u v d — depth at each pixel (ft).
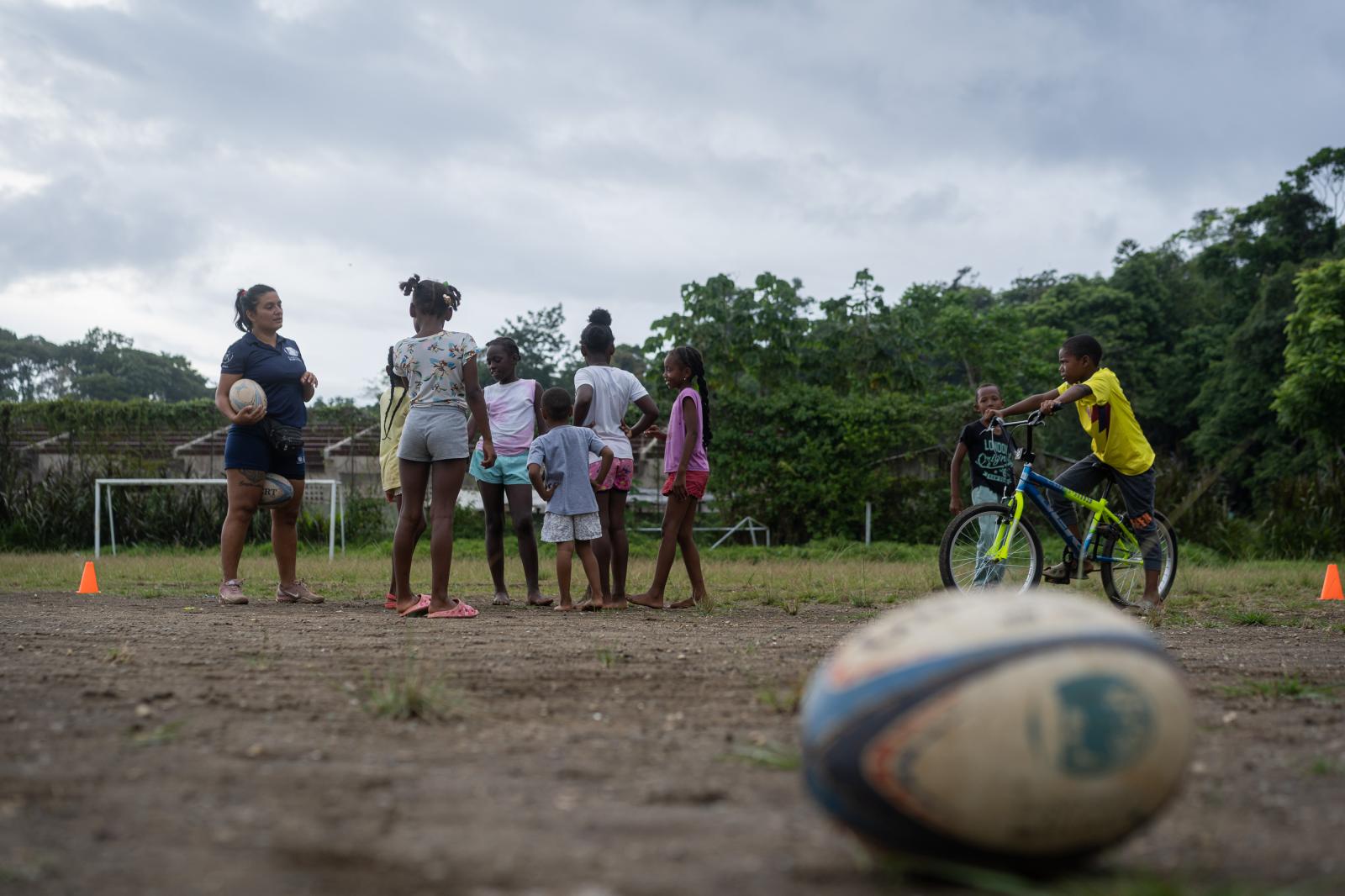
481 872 6.88
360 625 20.62
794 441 61.62
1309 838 7.84
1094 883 6.71
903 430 61.93
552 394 24.90
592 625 21.12
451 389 22.90
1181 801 8.80
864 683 6.92
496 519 27.07
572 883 6.70
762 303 66.95
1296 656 18.19
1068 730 6.49
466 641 18.04
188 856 7.13
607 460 24.97
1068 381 26.11
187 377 286.05
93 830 7.65
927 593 31.22
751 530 61.52
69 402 67.77
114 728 10.93
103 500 61.57
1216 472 62.54
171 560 46.44
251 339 25.77
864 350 69.77
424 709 11.70
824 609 26.37
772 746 10.55
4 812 8.03
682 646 17.67
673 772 9.56
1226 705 13.20
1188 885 6.77
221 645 17.33
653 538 61.46
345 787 8.88
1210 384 128.98
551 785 9.06
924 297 110.01
